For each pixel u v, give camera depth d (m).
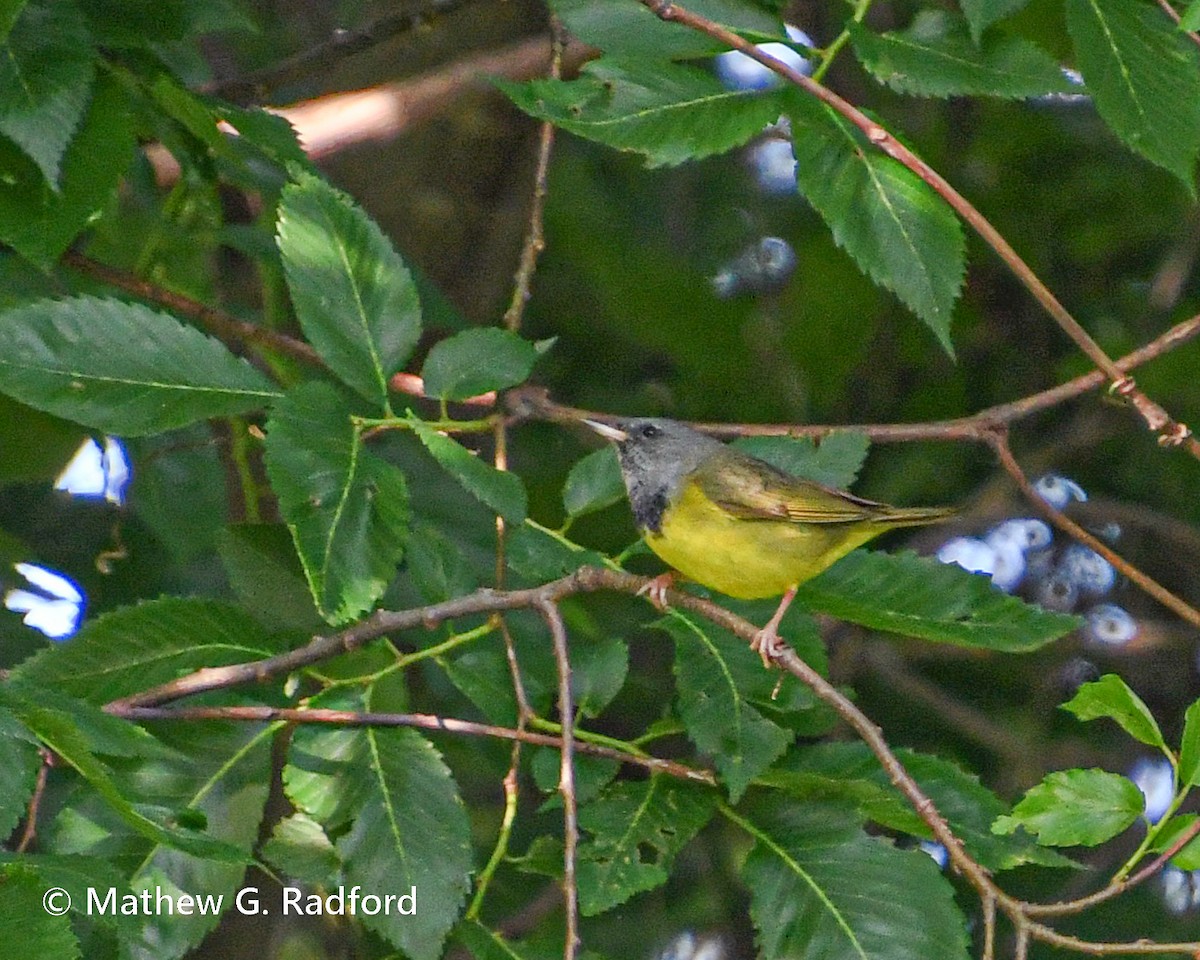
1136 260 16.38
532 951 8.20
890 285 8.66
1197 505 16.00
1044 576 15.51
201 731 8.52
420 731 9.01
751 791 8.59
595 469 9.51
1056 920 13.15
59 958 6.32
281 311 12.84
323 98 13.69
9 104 8.41
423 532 9.34
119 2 9.41
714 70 13.70
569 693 7.91
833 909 8.06
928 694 14.48
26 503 13.11
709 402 16.16
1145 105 8.73
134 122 10.10
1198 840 7.20
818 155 8.80
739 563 9.74
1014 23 11.55
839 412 16.33
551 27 11.13
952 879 13.39
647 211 16.62
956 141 15.78
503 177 15.79
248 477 11.95
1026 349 16.16
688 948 14.08
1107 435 15.54
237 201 13.05
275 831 8.39
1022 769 14.23
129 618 8.62
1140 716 7.27
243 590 9.24
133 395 8.31
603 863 8.16
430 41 15.42
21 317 8.31
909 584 9.15
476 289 15.74
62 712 7.09
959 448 16.02
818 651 9.45
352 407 11.02
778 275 16.61
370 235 8.77
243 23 9.69
